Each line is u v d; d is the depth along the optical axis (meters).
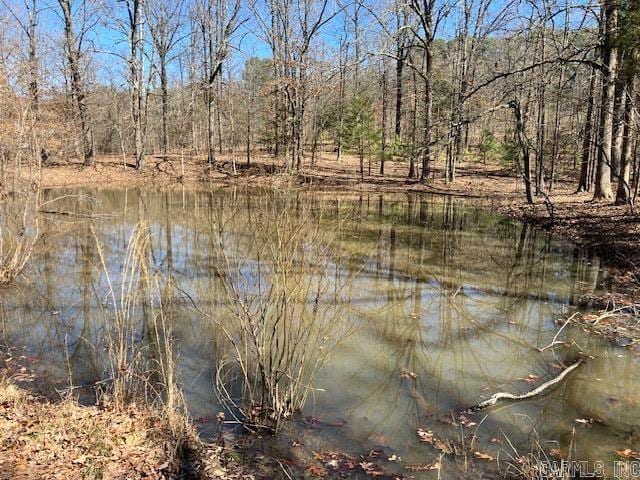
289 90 23.28
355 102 25.92
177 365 4.86
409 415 4.07
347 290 7.40
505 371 4.91
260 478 3.22
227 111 29.73
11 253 8.59
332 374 4.78
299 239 4.23
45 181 21.89
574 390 4.50
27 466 2.98
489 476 3.29
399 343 5.56
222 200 4.83
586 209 13.52
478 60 24.64
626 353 5.26
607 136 14.22
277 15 24.38
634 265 8.38
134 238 4.56
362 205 17.17
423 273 8.59
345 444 3.65
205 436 3.69
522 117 16.19
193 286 7.59
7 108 7.94
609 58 12.89
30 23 20.00
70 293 7.12
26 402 3.87
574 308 6.73
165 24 28.94
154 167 26.39
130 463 3.16
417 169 26.73
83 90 24.92
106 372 4.68
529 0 15.95
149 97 31.75
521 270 8.81
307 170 26.44
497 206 17.17
